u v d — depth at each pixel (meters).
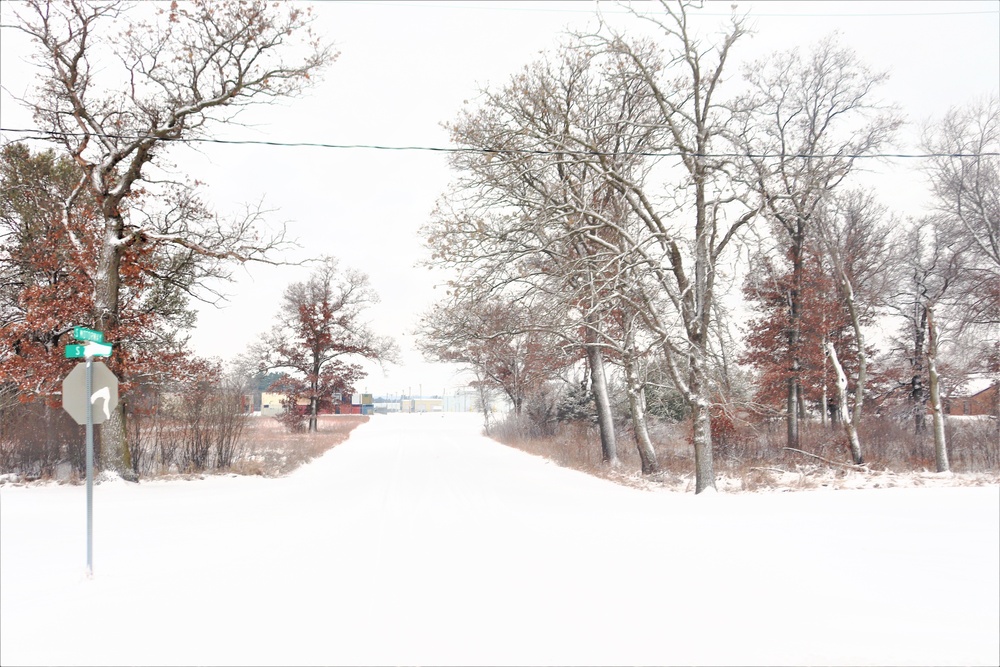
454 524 12.98
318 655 5.99
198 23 20.98
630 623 6.79
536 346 27.62
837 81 27.48
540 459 32.16
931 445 28.50
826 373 28.70
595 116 22.17
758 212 18.16
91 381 9.41
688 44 18.42
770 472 22.91
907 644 6.10
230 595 7.90
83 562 9.79
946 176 24.61
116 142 21.53
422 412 148.50
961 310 29.12
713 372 19.84
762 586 8.01
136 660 5.90
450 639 6.36
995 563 8.85
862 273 30.41
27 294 20.97
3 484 20.16
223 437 26.23
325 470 27.12
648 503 16.08
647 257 18.53
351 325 65.44
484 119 21.00
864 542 10.09
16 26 19.66
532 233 19.55
